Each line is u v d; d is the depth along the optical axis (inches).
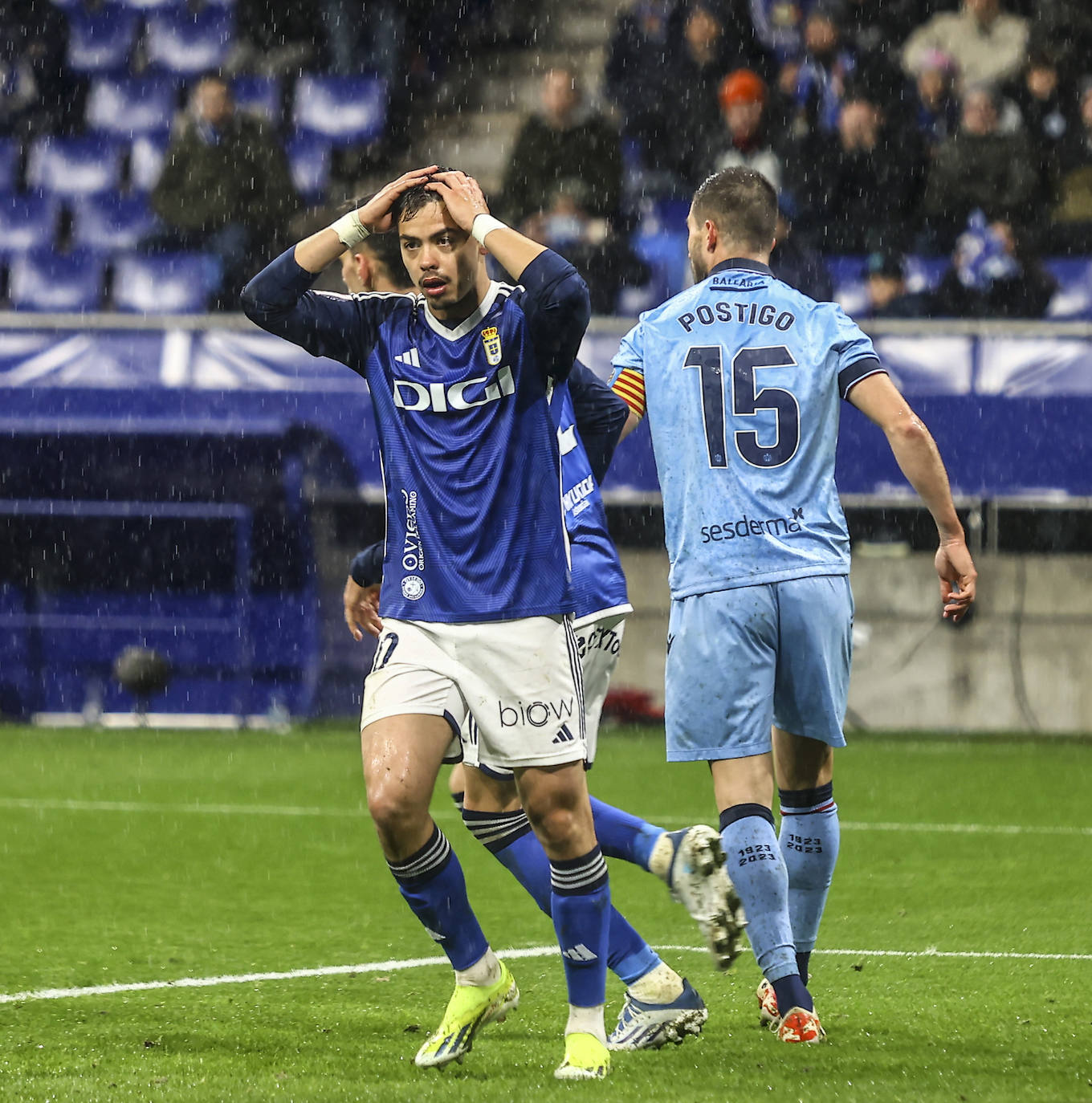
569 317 472.1
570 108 2191.2
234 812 1201.4
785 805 575.8
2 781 1386.6
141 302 2285.9
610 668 571.5
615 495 1831.9
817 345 557.9
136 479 1934.1
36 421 1882.4
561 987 618.2
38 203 2484.0
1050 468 1814.7
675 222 2230.6
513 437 479.8
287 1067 477.7
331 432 1871.3
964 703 1881.2
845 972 650.8
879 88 2182.6
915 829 1122.7
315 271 487.5
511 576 477.1
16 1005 577.6
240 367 1876.2
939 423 1823.3
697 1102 415.5
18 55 2620.6
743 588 541.6
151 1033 530.3
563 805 477.1
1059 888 882.8
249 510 1920.5
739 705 540.4
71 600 1948.8
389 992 610.5
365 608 595.2
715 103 2242.9
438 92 2783.0
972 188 2143.2
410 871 482.0
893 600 1888.5
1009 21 2369.6
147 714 1927.9
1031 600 1873.8
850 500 1809.8
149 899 836.0
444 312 486.0
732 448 551.5
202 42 2667.3
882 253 2087.8
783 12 2341.3
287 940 726.5
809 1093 430.3
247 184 2272.4
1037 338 1834.4
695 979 647.8
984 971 652.7
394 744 472.7
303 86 2588.6
